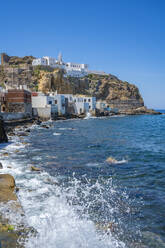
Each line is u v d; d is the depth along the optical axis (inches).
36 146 1085.8
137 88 7829.7
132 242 285.6
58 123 3004.4
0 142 1159.6
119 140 1339.8
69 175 589.9
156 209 383.9
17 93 2549.2
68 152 929.5
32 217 337.7
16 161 748.0
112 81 7500.0
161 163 739.4
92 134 1672.0
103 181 541.0
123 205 400.2
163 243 284.4
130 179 559.5
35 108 3115.2
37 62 6476.4
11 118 2233.0
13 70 5639.8
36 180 532.7
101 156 850.8
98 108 5374.0
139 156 856.3
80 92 6565.0
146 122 3316.9
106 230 311.7
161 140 1357.0
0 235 263.7
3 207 339.9
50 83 5516.7
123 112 6437.0
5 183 439.8
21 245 249.1
